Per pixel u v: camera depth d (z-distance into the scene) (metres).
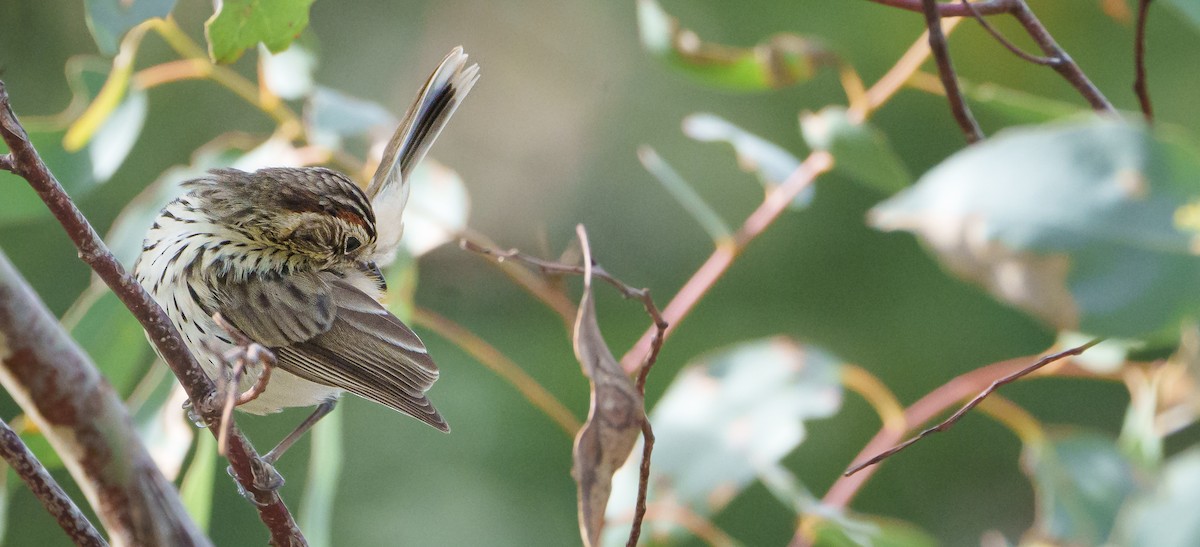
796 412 3.24
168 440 3.23
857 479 3.24
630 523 3.23
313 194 3.25
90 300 3.24
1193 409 3.18
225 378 3.11
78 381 3.09
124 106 3.25
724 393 3.24
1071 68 3.18
